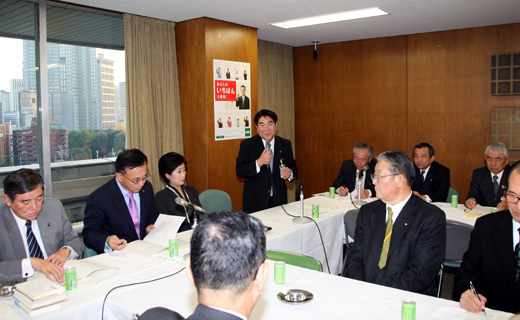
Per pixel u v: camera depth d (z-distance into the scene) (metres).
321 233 3.13
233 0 3.92
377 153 6.11
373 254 2.14
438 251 2.04
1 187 3.80
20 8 3.83
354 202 3.74
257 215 3.31
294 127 6.86
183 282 1.88
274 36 5.80
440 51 5.52
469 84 5.36
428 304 1.62
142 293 1.76
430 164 4.14
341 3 4.09
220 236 0.90
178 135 4.90
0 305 1.67
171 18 4.62
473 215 3.18
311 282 1.87
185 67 4.81
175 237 2.41
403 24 5.08
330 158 6.56
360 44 6.12
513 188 1.65
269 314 1.55
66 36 4.15
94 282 1.86
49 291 1.62
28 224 2.25
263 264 0.96
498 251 1.84
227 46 4.85
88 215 2.57
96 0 3.84
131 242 2.46
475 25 5.16
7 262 1.93
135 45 4.46
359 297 1.70
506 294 1.82
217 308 0.90
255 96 5.28
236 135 5.04
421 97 5.70
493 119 5.21
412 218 2.09
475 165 5.40
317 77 6.57
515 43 5.05
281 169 3.47
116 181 2.68
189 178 4.93
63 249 2.24
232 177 5.01
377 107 6.06
